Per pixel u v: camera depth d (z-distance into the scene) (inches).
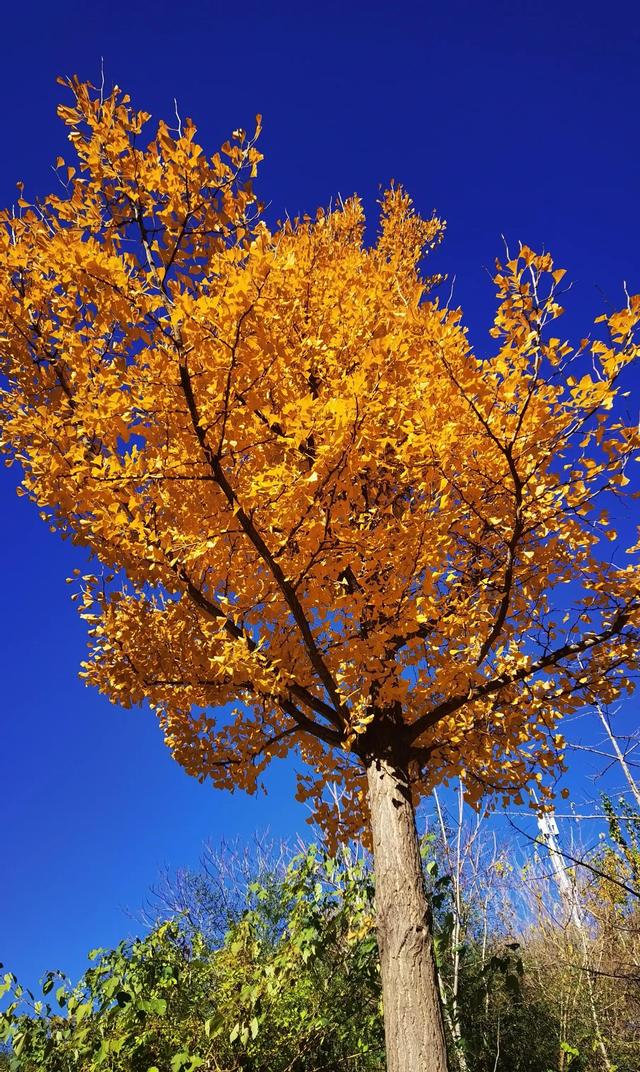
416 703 146.2
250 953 146.5
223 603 121.8
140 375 99.3
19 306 115.3
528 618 137.9
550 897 275.0
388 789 126.6
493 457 110.4
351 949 155.1
